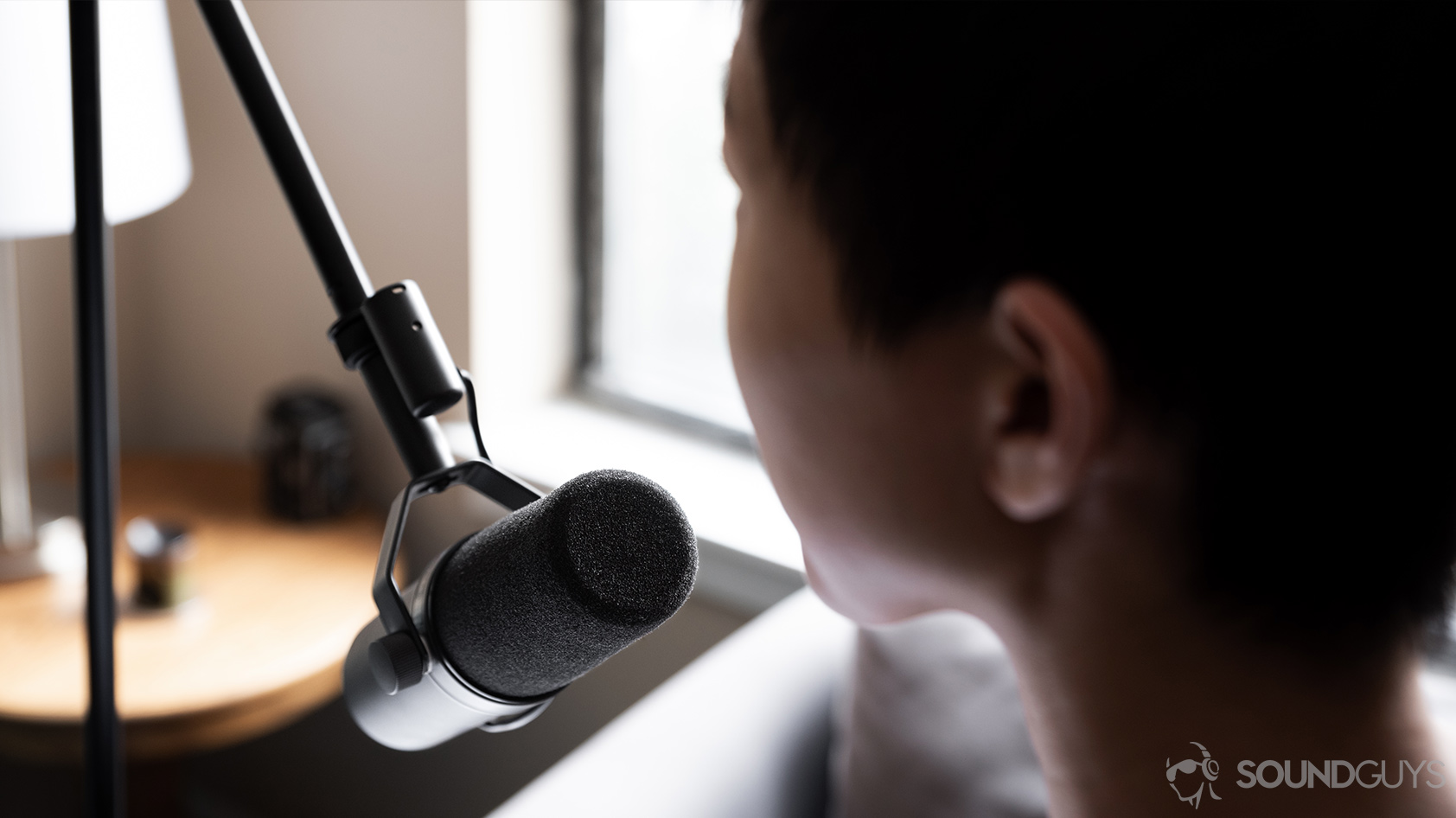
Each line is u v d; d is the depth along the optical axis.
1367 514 0.55
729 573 1.89
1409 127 0.52
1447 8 0.52
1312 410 0.53
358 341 0.68
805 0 0.56
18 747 1.61
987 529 0.57
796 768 1.40
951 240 0.54
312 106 2.11
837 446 0.58
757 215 0.59
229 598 1.87
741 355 0.60
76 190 0.79
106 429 0.82
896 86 0.54
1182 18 0.52
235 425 2.48
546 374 2.26
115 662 0.85
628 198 2.19
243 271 2.34
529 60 2.01
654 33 2.06
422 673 0.65
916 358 0.55
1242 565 0.55
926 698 1.27
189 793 2.70
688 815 1.23
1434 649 0.61
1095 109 0.52
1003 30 0.53
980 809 1.22
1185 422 0.54
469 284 2.03
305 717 2.51
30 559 1.90
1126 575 0.56
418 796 2.41
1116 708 0.58
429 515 2.18
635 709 1.38
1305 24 0.52
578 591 0.61
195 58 2.24
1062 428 0.52
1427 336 0.53
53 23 1.47
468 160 1.96
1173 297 0.52
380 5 1.97
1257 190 0.52
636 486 0.63
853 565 0.62
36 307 2.37
